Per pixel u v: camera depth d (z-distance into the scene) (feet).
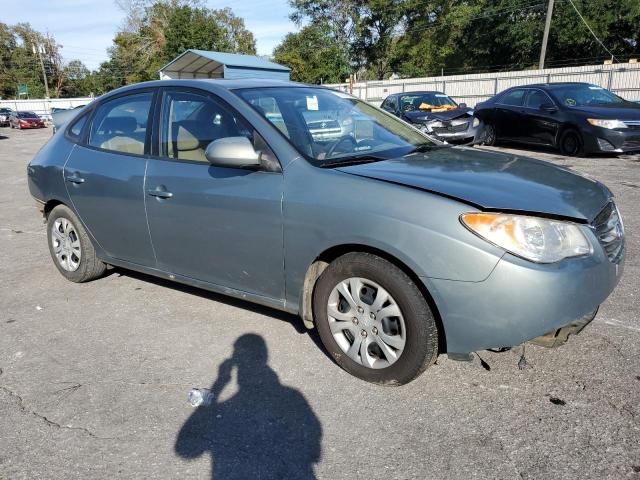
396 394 9.15
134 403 9.23
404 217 8.39
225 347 11.13
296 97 12.01
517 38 126.62
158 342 11.49
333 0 148.46
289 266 9.95
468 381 9.43
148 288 14.75
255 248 10.36
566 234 8.11
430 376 9.65
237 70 80.84
